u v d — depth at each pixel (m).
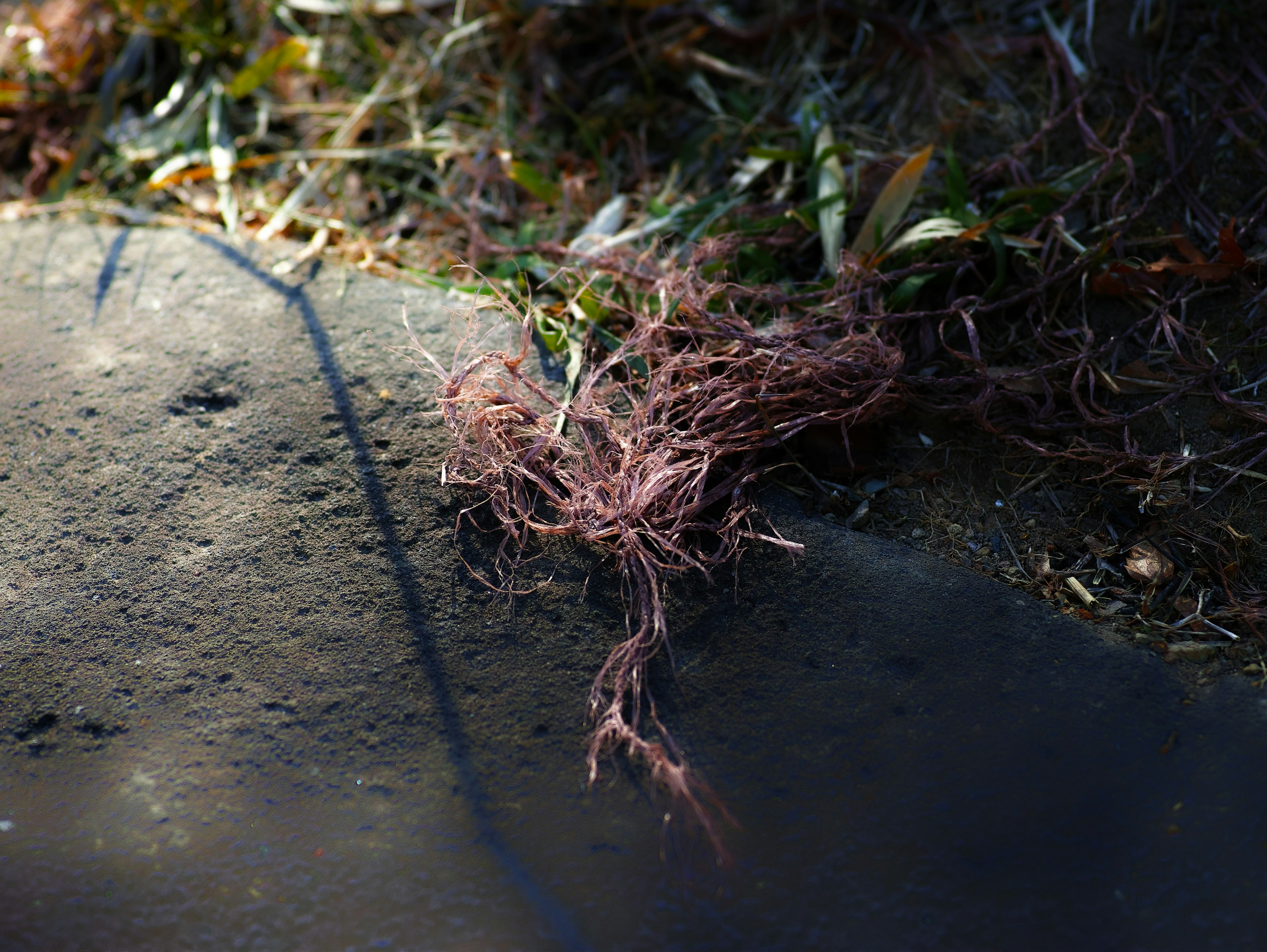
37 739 0.40
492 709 0.40
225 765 0.39
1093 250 0.48
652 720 0.39
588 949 0.36
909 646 0.41
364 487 0.45
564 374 0.48
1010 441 0.46
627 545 0.42
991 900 0.36
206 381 0.48
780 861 0.37
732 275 0.51
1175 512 0.44
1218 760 0.38
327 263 0.54
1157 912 0.36
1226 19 0.53
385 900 0.36
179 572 0.43
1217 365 0.45
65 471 0.46
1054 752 0.38
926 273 0.48
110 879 0.37
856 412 0.45
